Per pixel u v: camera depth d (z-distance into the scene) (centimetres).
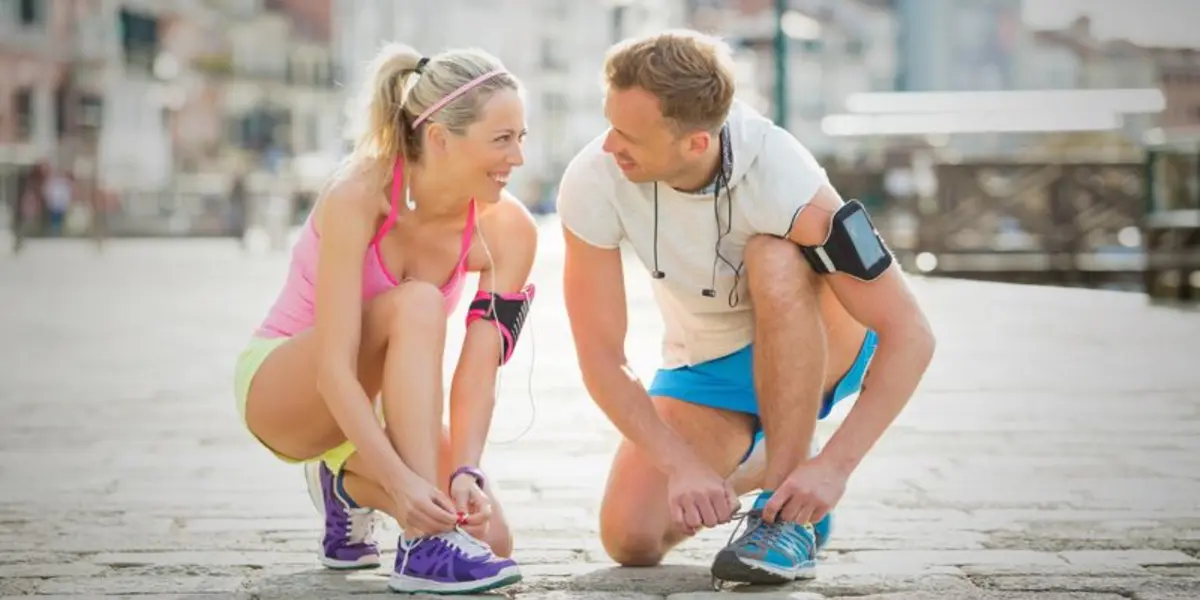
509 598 345
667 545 385
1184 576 366
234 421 672
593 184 366
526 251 379
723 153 355
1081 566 377
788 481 345
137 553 402
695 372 389
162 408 719
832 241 351
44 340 1099
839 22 7150
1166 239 1316
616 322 371
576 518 450
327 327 350
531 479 518
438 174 362
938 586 356
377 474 344
